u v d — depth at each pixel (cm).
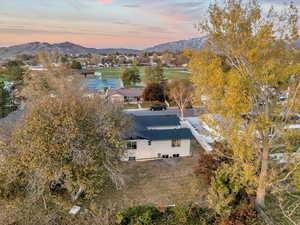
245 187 1368
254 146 1188
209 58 1067
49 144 1276
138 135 2091
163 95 4775
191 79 1177
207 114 1179
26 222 1198
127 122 1988
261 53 941
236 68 1078
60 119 1341
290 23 931
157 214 1323
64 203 1388
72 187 1416
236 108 949
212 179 1382
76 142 1347
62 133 1324
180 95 3834
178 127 2461
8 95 3409
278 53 959
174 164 2053
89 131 1428
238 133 1072
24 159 1273
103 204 1443
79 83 3794
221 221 1184
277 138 1191
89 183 1355
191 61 1120
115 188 1634
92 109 1619
